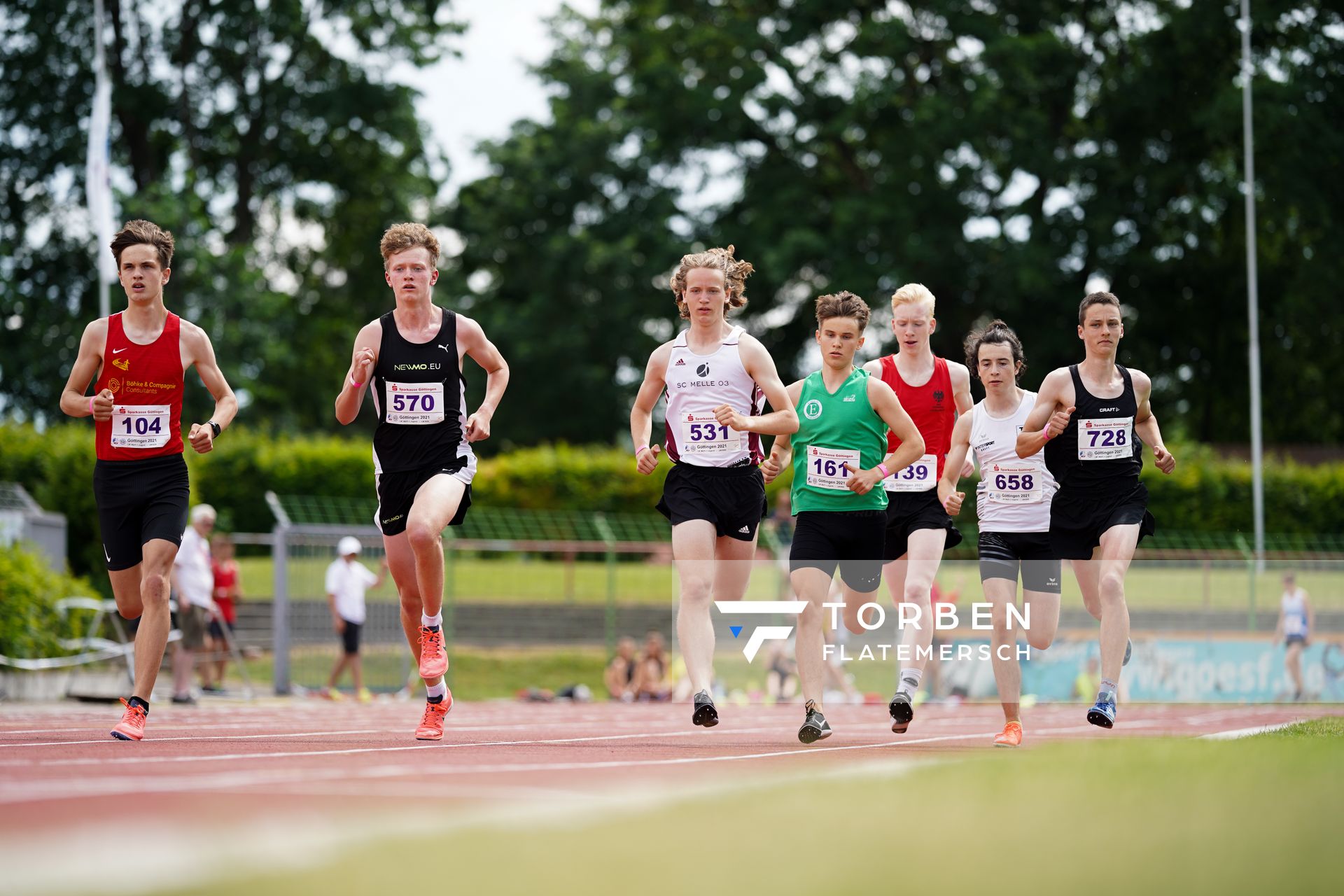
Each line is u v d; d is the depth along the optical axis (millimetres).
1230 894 9516
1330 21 139250
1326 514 119000
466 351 26562
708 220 166000
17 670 54594
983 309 148000
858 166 154125
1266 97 132625
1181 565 71625
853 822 12234
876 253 143000
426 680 26062
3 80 137250
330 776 17109
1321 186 137250
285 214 153875
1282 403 164000
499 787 15844
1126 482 28391
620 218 167500
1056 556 28703
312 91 145000
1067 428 28266
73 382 25875
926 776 15875
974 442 29250
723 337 26453
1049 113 148875
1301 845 11203
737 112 149000
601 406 170000
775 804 13484
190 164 143250
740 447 26344
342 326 160500
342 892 9047
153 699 58969
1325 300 141250
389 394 25859
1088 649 59906
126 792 14898
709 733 31438
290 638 66062
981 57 140000
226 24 140125
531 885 9406
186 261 130875
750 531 26844
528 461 117812
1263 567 70938
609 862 10297
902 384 29125
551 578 93688
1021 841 11266
